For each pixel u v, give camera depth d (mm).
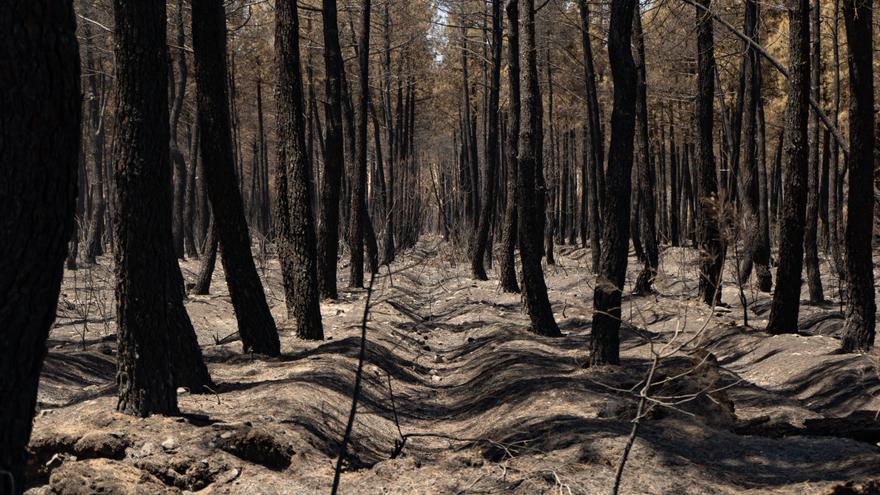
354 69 34688
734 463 6145
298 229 12617
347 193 33219
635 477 5637
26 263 2832
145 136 6789
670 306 17000
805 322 15836
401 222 32625
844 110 26797
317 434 6645
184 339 8211
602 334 10320
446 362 13242
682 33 20734
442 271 28844
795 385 10422
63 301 16359
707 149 17547
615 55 9961
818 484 5574
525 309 15359
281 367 9711
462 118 43719
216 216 10391
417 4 34656
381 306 17844
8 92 2758
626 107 9984
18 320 2842
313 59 31453
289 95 12727
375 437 7461
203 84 9789
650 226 20016
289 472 5922
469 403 9211
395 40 34688
